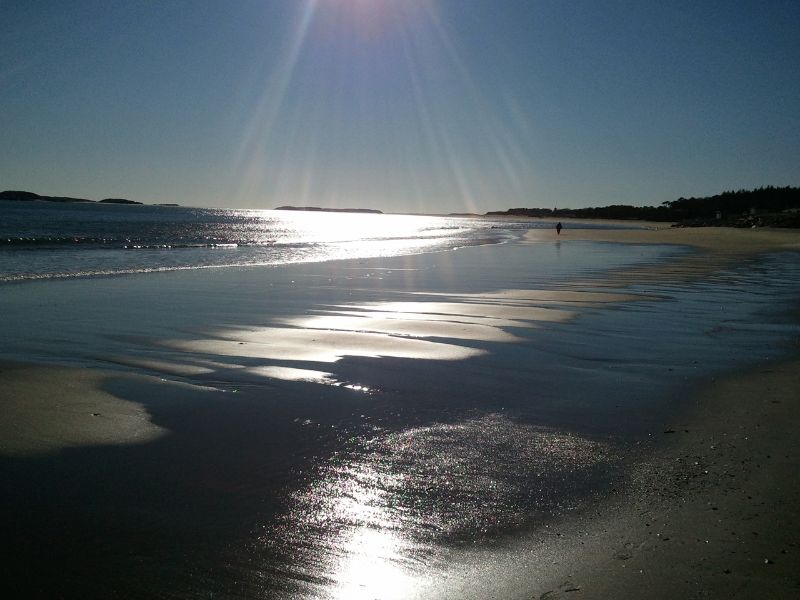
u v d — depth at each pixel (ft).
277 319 44.16
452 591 12.42
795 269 86.07
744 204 482.28
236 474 18.13
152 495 16.78
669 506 15.65
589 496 16.46
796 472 17.43
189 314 45.75
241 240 170.09
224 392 26.32
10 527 14.97
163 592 12.57
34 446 20.02
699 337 38.09
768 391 25.71
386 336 38.24
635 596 11.92
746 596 11.79
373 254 121.49
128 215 367.04
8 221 204.74
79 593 12.51
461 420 22.84
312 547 14.24
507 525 15.05
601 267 90.33
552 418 22.95
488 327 41.50
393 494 16.81
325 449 20.01
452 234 257.34
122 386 27.02
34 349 33.71
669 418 22.68
